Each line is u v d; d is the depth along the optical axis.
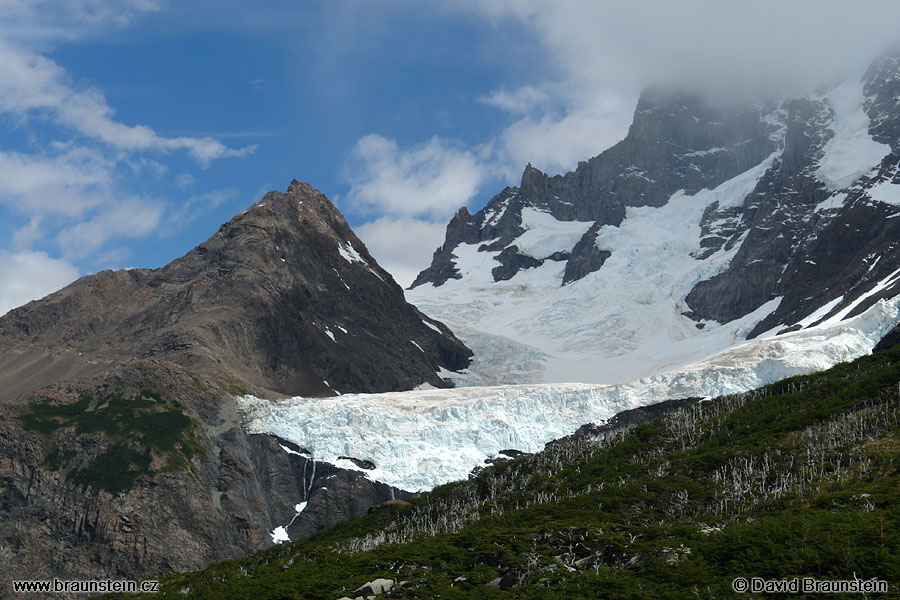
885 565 162.50
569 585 175.50
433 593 182.25
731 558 177.12
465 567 195.00
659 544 185.88
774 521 187.88
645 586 172.12
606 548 189.62
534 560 188.62
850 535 173.38
